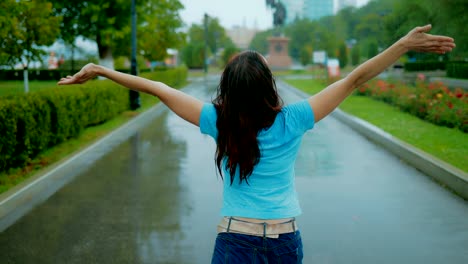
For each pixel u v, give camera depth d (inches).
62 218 253.6
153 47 1434.5
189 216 256.8
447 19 898.1
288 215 89.7
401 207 272.8
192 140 514.0
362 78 91.1
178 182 331.6
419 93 709.3
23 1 466.0
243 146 88.2
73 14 1015.0
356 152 443.8
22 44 657.6
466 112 543.8
